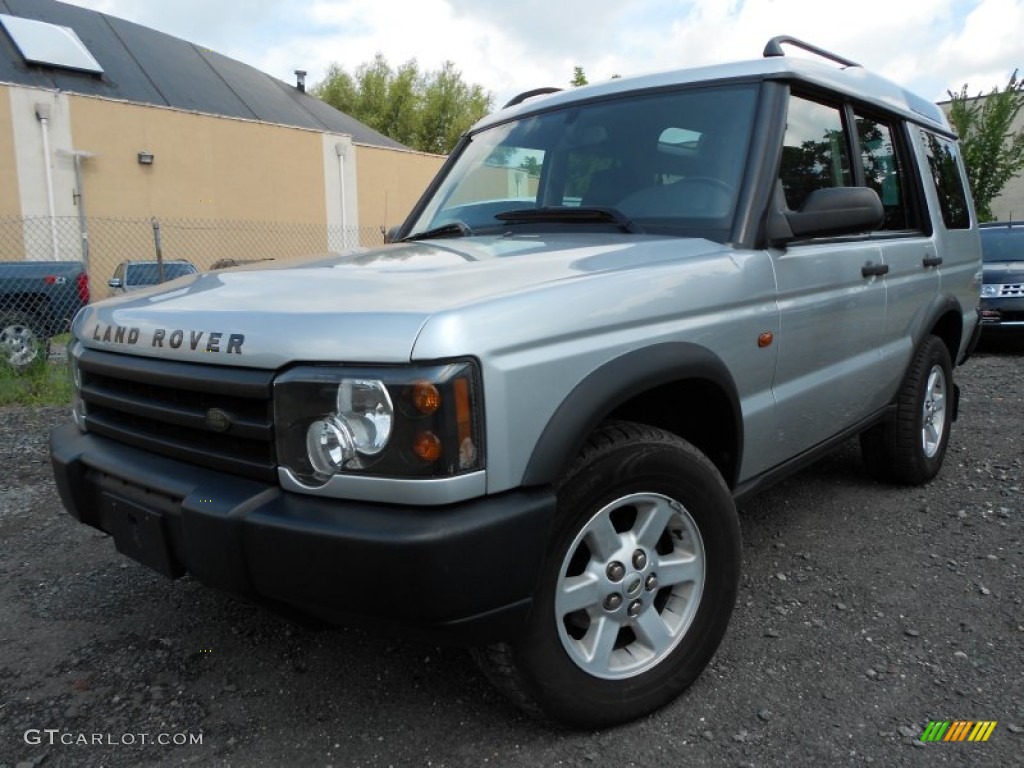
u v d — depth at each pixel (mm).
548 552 2014
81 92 22062
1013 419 5914
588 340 2053
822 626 2852
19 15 24391
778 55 3104
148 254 20891
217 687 2529
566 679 2117
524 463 1889
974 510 3977
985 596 3051
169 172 21172
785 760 2143
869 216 2717
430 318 1787
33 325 8438
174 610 3053
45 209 19016
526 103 3762
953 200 4602
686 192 2844
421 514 1769
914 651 2672
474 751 2195
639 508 2260
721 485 2414
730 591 2461
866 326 3406
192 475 2082
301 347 1854
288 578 1825
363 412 1782
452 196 3609
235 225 22797
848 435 3535
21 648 2771
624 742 2227
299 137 24141
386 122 43312
